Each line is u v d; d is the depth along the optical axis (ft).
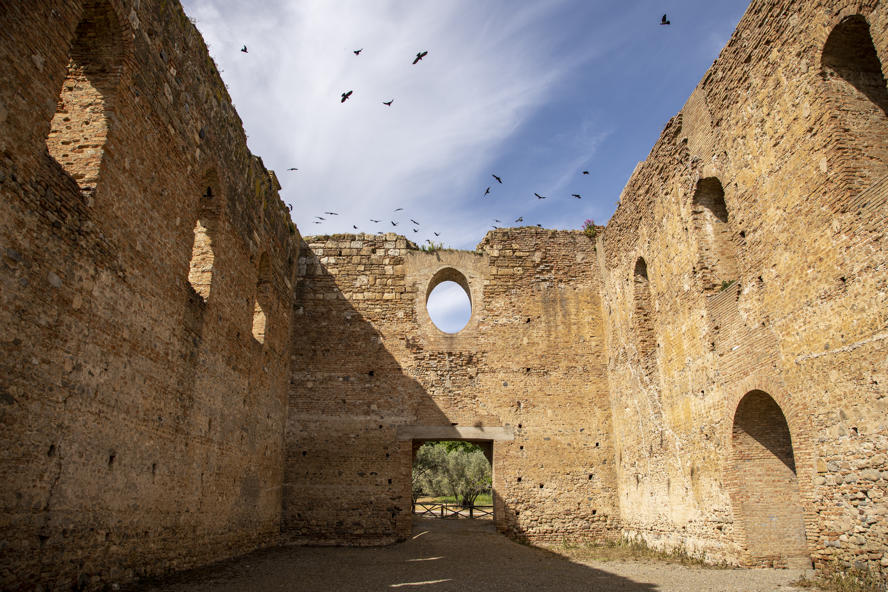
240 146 43.11
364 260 61.67
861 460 25.85
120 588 25.29
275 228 52.80
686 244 41.98
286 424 55.57
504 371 58.18
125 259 26.99
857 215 26.43
